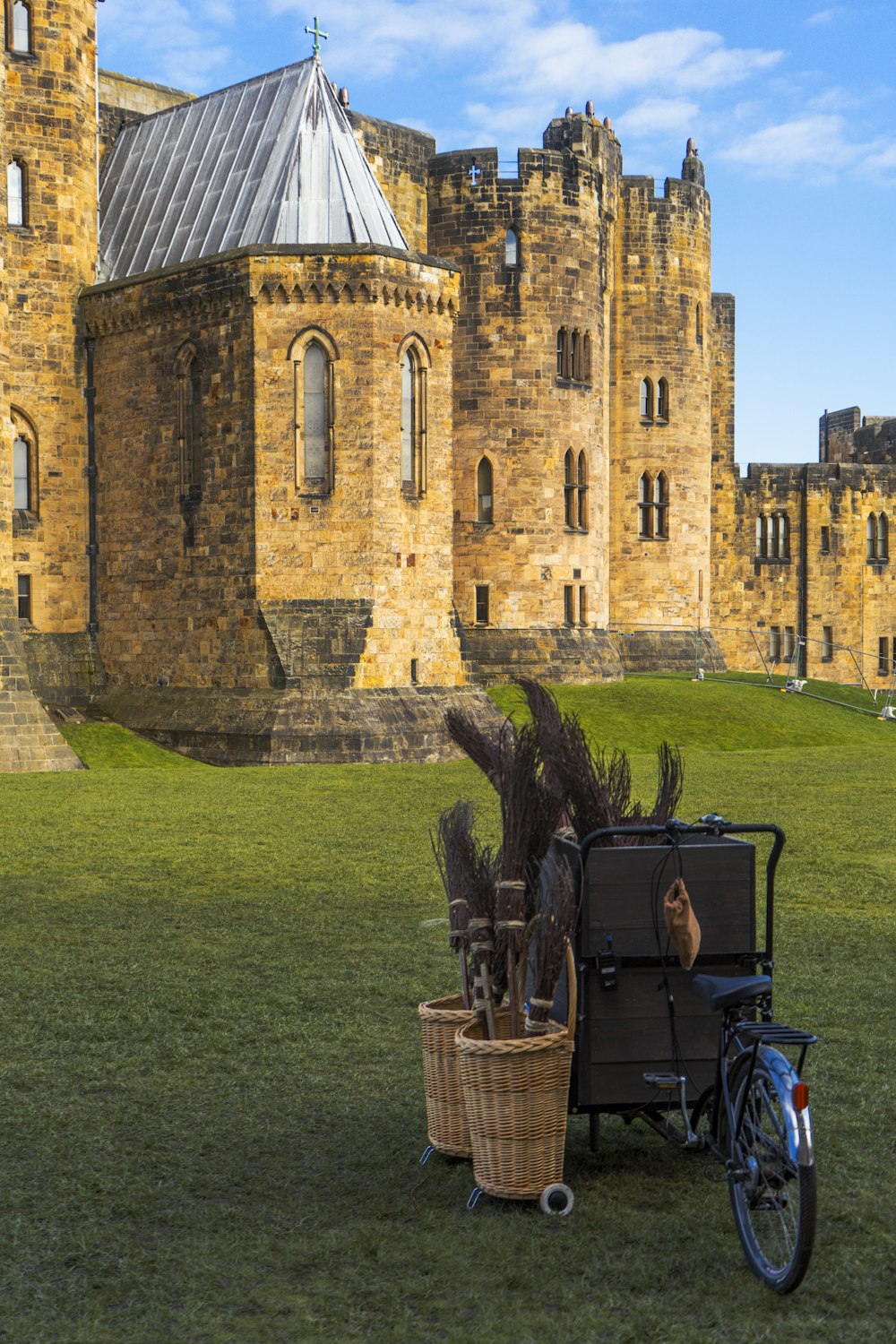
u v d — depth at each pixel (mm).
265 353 37344
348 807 24172
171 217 44625
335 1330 5914
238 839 20172
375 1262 6559
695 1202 7262
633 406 60469
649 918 7496
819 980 11727
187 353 39500
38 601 42781
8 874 17203
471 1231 6891
